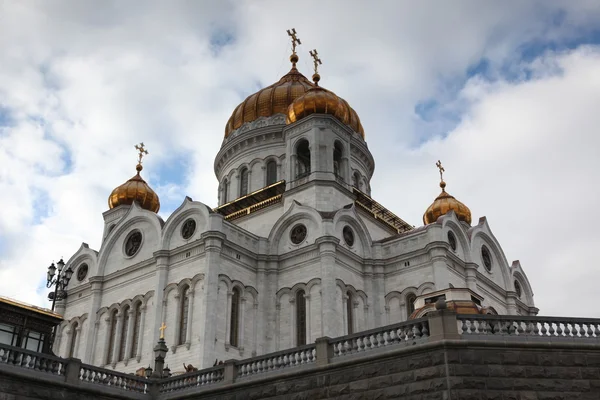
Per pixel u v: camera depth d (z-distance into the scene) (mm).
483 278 58000
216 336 47344
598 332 26422
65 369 31609
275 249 54562
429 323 26156
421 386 25109
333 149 60344
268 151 68625
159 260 52688
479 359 25016
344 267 52125
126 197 70125
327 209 55938
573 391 24719
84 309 57812
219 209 66062
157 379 34875
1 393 28453
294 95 71375
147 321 51844
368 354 27266
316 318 49500
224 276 49938
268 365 30719
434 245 51938
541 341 25672
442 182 73125
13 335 34031
